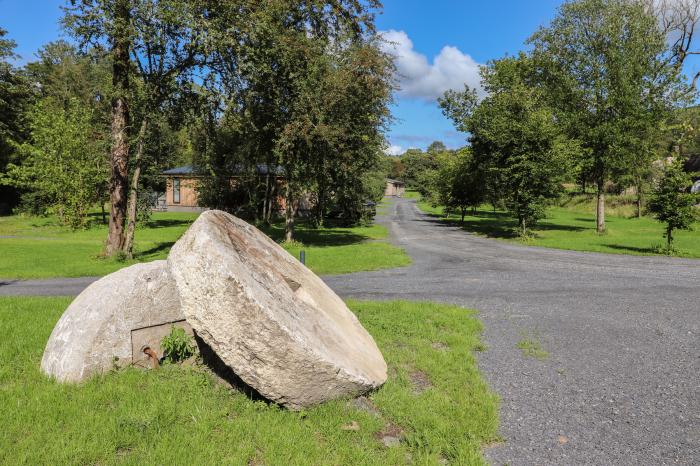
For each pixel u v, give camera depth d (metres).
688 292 10.17
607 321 7.73
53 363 4.54
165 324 4.89
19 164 40.81
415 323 7.21
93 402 3.98
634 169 27.34
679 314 8.20
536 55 28.52
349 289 10.57
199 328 3.94
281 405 4.08
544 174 22.78
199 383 4.49
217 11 15.03
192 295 3.93
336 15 19.55
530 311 8.41
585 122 26.91
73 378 4.41
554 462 3.54
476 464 3.37
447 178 38.16
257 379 3.89
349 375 4.15
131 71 15.23
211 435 3.60
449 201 36.56
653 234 26.02
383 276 12.55
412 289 10.55
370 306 8.28
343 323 5.59
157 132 17.67
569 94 27.00
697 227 28.67
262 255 5.38
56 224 31.34
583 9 26.55
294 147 19.05
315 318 4.88
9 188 41.44
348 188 24.22
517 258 16.48
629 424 4.19
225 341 3.86
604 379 5.25
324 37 19.52
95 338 4.48
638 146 25.55
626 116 25.27
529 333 7.02
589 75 26.59
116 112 16.16
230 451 3.37
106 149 25.08
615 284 11.21
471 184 34.06
